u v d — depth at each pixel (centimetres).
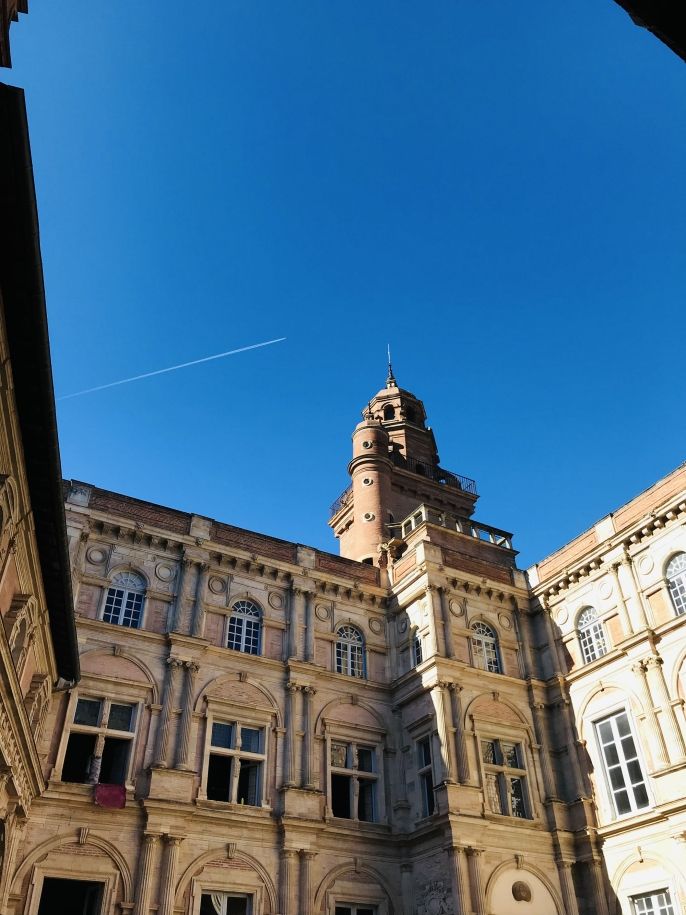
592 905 2872
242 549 3353
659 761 2836
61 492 1784
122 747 2736
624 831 2870
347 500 5038
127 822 2525
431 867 2833
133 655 2877
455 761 2977
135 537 3142
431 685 3167
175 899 2469
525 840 2947
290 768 2920
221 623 3155
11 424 1538
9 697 1631
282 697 3100
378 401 5903
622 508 3447
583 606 3462
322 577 3491
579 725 3256
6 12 1109
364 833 2942
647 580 3195
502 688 3344
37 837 2369
